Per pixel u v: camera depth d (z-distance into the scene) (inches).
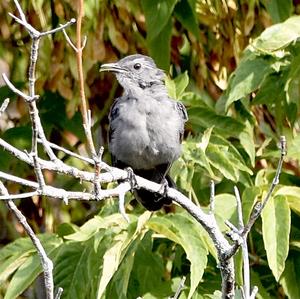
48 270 311.6
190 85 567.5
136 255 476.4
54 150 575.5
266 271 506.6
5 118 582.6
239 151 543.8
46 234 493.4
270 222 446.9
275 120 566.6
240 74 515.2
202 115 523.5
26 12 537.3
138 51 558.6
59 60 531.5
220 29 563.8
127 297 473.7
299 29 507.5
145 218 451.2
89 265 456.1
